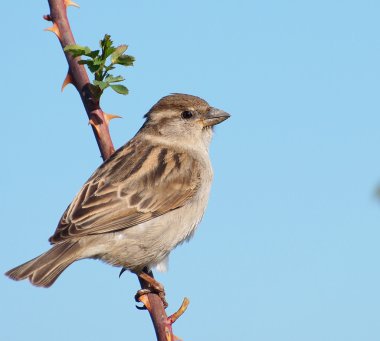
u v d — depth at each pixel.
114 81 6.81
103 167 9.83
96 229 8.89
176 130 11.11
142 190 9.52
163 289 9.35
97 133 7.44
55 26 7.11
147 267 9.88
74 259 8.66
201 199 10.50
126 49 6.82
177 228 9.96
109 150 7.47
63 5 7.15
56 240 8.57
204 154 11.23
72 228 8.68
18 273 7.89
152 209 9.52
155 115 11.30
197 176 10.41
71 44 7.01
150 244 9.55
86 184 9.42
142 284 9.58
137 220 9.34
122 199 9.27
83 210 8.91
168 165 10.13
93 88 6.97
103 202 9.11
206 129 11.38
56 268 8.22
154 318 6.29
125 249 9.29
